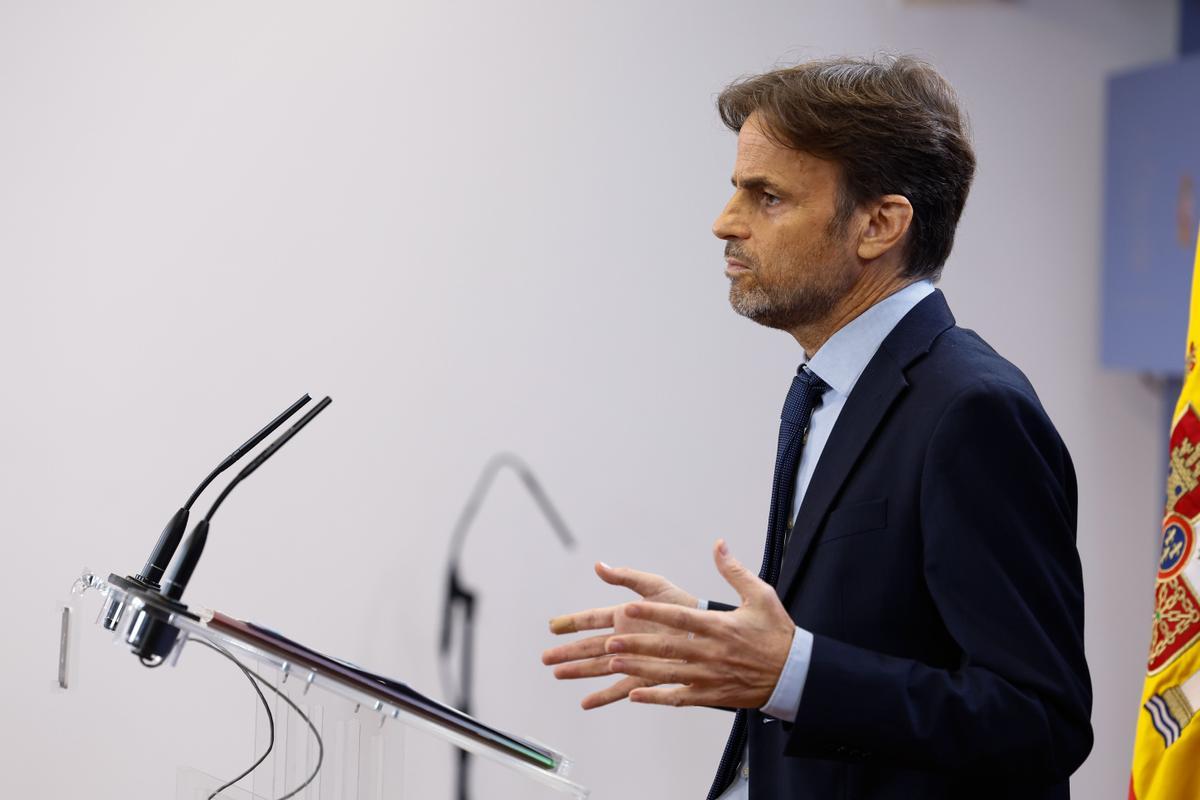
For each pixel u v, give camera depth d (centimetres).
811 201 177
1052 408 391
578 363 355
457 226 349
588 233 355
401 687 139
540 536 354
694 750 365
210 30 344
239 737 346
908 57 190
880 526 166
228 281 347
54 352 349
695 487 362
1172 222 362
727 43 363
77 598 211
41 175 346
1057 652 154
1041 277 388
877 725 145
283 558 347
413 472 349
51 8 343
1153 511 402
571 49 353
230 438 347
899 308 181
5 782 349
